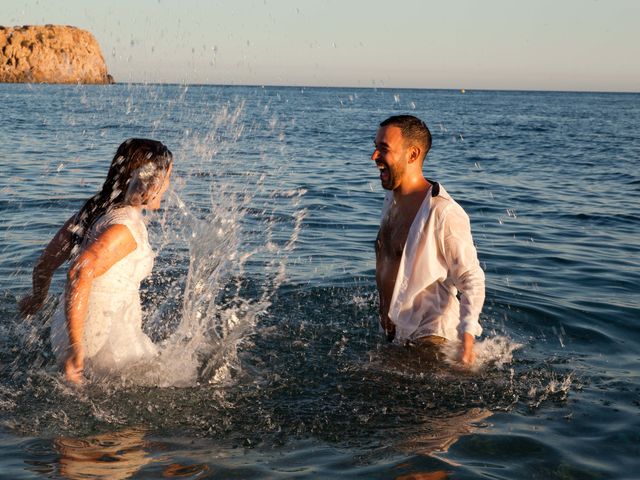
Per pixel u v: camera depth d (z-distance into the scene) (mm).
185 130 22969
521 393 3383
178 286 5141
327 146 20625
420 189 3861
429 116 54250
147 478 2473
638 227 8555
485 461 2668
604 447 2807
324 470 2568
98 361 3344
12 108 33406
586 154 20766
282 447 2785
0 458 2617
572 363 3854
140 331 3535
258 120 34062
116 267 3357
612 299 5227
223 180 11453
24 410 3062
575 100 153750
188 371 3537
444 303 3814
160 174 3391
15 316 4289
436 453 2730
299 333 4199
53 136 19016
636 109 88562
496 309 4852
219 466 2590
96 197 3424
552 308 4906
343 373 3596
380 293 4047
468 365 3645
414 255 3740
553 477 2549
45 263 3545
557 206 10219
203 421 3021
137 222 3379
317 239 7141
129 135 19969
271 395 3318
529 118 54719
